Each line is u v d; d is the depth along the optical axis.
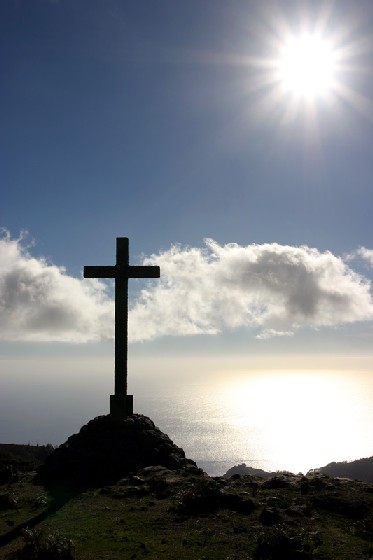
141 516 17.75
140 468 24.58
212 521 16.84
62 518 17.89
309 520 16.62
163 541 15.29
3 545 15.40
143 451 25.52
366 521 16.22
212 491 18.62
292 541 14.19
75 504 19.69
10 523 17.47
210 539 15.31
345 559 13.54
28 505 19.88
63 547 14.24
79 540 15.51
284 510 17.41
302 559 13.59
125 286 28.16
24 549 14.32
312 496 18.86
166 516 17.59
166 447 26.28
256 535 15.34
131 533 16.06
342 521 16.81
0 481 24.48
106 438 25.86
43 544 14.30
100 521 17.38
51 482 23.73
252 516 17.08
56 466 24.78
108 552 14.53
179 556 14.14
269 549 13.98
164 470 23.41
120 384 27.66
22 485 23.39
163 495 20.09
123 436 25.97
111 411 27.56
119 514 18.11
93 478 23.91
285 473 23.11
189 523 16.81
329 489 19.53
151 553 14.40
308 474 22.83
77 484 23.06
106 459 24.77
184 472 23.00
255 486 20.84
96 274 28.30
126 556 14.22
